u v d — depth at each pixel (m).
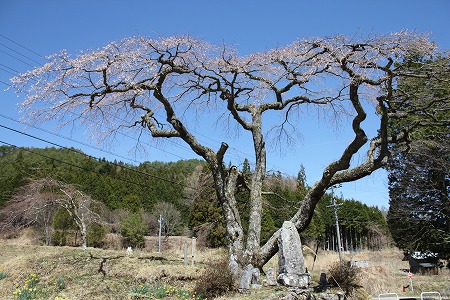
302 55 10.93
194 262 14.54
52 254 13.17
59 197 22.77
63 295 9.34
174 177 48.41
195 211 29.47
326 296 9.00
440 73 9.88
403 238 21.77
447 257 21.06
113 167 48.47
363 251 41.44
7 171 36.12
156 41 10.68
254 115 12.93
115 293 9.85
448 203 19.19
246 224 24.61
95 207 26.47
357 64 9.39
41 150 49.69
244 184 12.67
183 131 11.77
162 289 9.62
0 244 19.94
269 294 8.49
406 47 9.29
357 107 9.79
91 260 12.73
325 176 10.73
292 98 13.09
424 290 17.12
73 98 10.70
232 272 9.67
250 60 11.95
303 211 11.20
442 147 15.00
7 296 9.38
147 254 16.38
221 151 11.71
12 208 22.66
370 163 10.74
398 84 10.79
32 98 10.16
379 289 15.98
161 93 11.16
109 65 10.26
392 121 16.55
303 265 9.80
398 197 21.02
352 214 45.72
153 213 39.19
